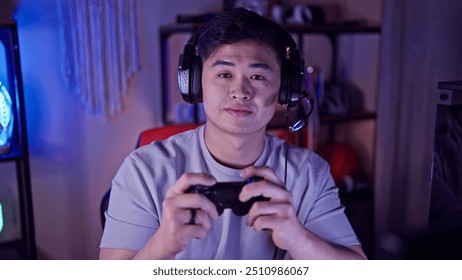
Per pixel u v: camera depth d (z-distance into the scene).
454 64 1.67
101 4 1.78
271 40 0.73
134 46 1.87
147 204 0.80
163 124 1.90
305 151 0.92
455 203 0.86
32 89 1.72
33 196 1.80
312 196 0.87
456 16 1.66
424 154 1.82
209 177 0.63
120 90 1.88
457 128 0.87
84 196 1.90
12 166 1.76
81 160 1.86
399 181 1.94
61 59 1.75
